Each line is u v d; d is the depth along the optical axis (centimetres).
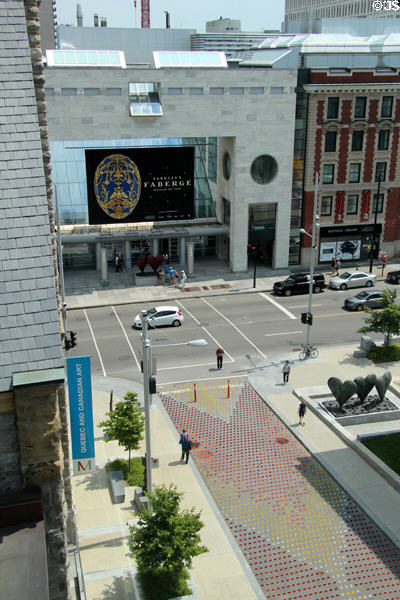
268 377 3641
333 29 8156
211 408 3275
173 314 4438
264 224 5719
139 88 5312
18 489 1023
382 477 2616
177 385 3547
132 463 2672
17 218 1085
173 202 5425
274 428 3078
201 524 1877
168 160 5288
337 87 5416
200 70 5062
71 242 5391
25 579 859
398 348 3906
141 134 5109
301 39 6341
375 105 5606
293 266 5966
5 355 991
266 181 5559
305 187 5709
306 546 2195
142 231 5644
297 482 2606
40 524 973
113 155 5159
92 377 3631
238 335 4288
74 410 1986
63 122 4903
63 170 6012
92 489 2464
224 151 5734
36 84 1612
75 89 4856
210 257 6322
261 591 1966
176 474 2638
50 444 1011
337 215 5872
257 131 5344
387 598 1948
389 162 5834
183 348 4062
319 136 5559
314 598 1947
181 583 1908
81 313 4756
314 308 4838
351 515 2378
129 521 2216
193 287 5359
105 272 5378
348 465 2706
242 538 2239
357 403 3256
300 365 3800
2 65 1252
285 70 5228
